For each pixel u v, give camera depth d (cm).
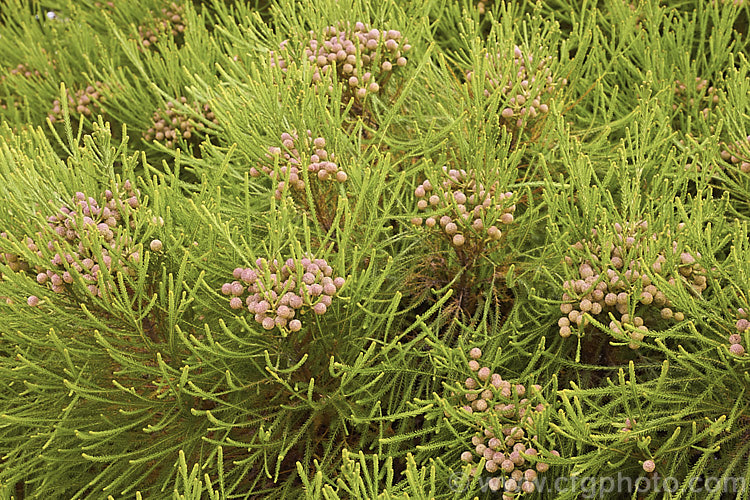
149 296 83
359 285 82
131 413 81
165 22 116
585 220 83
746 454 81
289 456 88
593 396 85
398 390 87
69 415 85
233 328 84
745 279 79
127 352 83
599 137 94
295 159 86
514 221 88
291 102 85
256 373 86
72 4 123
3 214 83
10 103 111
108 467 82
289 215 84
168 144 100
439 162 88
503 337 86
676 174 86
